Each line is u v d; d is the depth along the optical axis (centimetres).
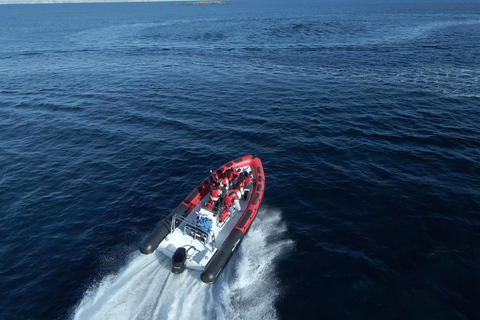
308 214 1275
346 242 1133
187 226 1023
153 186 1501
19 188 1508
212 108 2411
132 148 1855
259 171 1345
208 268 909
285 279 977
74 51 4753
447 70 3178
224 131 2038
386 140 1842
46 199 1423
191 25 8112
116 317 834
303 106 2386
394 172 1538
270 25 7469
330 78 3072
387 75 3094
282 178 1523
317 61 3784
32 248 1145
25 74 3425
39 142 1950
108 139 1969
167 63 3909
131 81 3144
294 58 3978
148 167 1659
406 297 923
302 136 1931
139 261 977
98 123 2194
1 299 948
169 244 998
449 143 1784
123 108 2448
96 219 1283
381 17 8694
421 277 986
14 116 2323
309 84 2902
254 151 1788
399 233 1166
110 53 4584
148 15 12794
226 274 967
